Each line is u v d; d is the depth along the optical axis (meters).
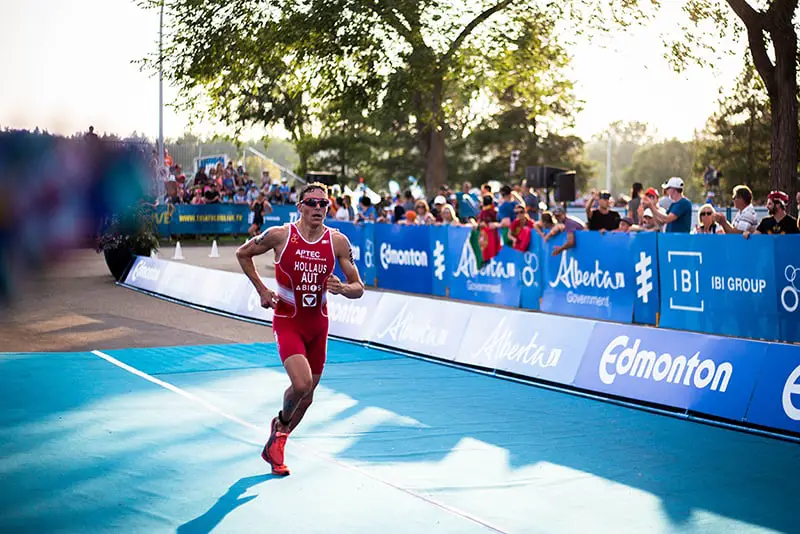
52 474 5.25
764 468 5.68
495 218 15.66
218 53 24.55
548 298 13.66
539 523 4.53
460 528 4.41
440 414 7.18
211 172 33.19
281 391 7.98
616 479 5.39
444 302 10.14
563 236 13.24
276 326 5.44
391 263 17.38
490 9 24.39
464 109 33.62
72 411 7.04
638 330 7.89
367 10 23.12
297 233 5.31
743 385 6.88
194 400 7.54
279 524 4.42
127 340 11.06
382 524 4.45
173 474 5.31
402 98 24.97
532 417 7.13
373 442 6.24
